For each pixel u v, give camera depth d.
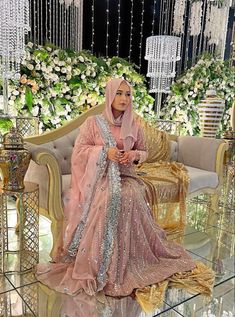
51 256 2.07
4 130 2.93
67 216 2.01
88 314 1.55
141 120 3.29
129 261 1.85
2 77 2.89
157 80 3.85
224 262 2.18
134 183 1.99
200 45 4.59
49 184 2.04
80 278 1.75
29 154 1.97
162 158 3.23
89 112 2.90
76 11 3.87
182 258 2.09
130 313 1.57
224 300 1.72
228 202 3.38
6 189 1.96
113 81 2.06
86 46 4.11
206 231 2.75
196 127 4.28
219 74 4.37
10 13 2.63
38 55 3.10
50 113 3.25
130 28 4.34
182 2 4.22
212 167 3.08
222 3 4.41
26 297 1.69
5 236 2.18
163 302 1.66
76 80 3.28
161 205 2.58
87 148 2.00
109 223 1.78
